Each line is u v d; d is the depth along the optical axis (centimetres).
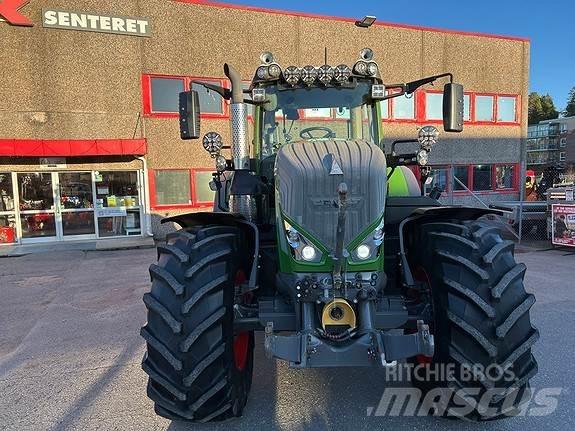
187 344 252
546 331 460
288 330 287
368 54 378
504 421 291
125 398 339
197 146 1325
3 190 1217
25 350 448
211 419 276
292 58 1403
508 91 1691
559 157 7150
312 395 334
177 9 1277
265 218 363
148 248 1147
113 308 595
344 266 267
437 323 277
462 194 1644
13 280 794
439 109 1595
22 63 1169
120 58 1242
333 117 383
